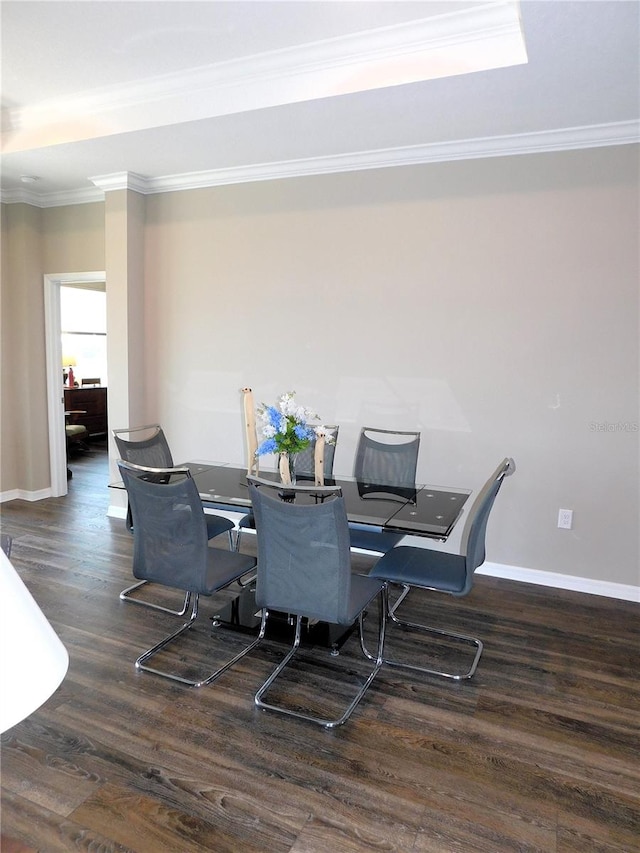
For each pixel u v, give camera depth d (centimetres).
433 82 282
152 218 472
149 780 196
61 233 516
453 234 376
